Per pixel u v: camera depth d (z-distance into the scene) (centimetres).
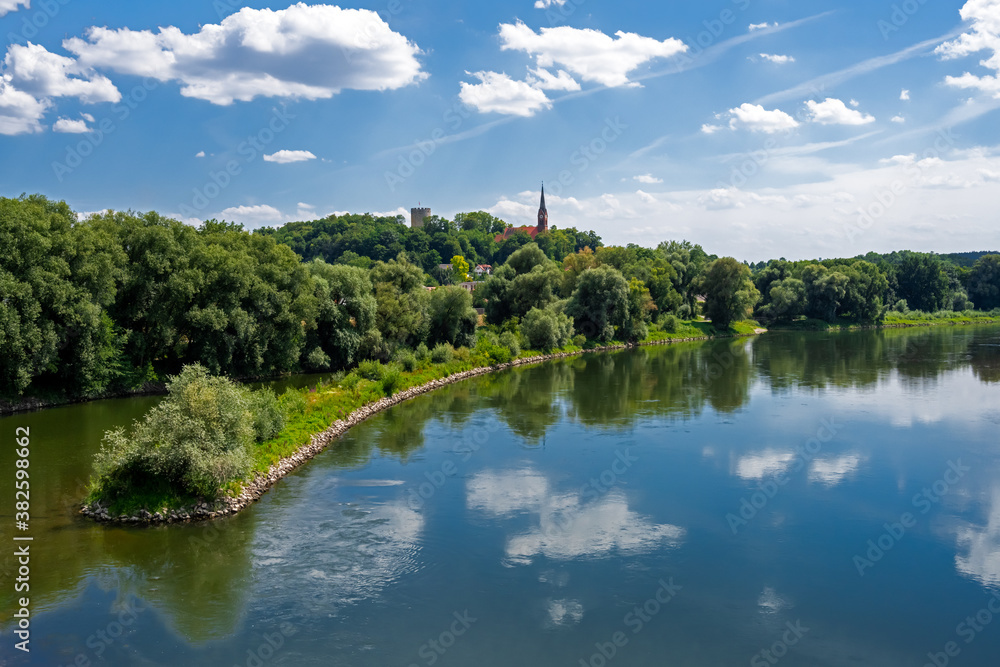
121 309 5616
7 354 4484
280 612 2161
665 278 12488
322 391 5206
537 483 3441
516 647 1992
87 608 2147
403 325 7462
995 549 2698
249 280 6038
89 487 2989
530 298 10500
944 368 7600
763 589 2373
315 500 3134
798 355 9075
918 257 16650
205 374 3033
